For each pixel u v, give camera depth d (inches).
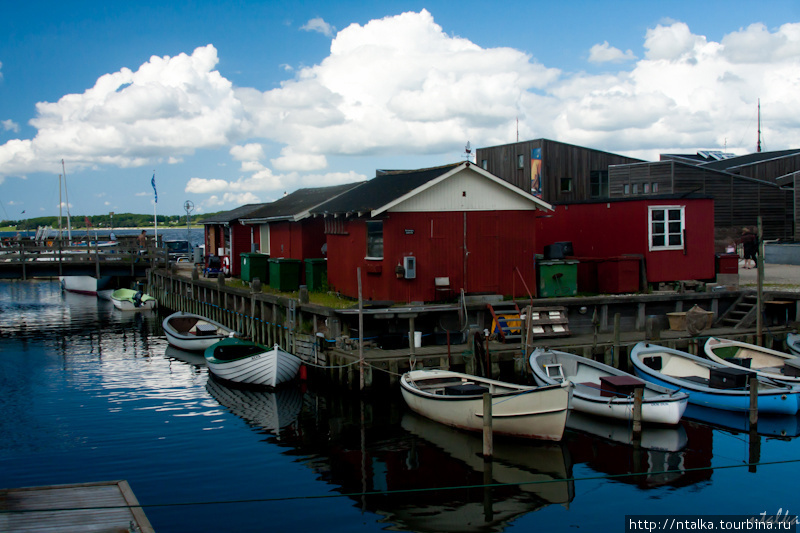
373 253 842.8
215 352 855.1
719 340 756.0
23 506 367.2
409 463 521.3
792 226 1549.0
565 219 1045.2
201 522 417.4
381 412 666.2
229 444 569.3
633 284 896.9
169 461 527.5
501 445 561.3
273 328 902.4
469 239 826.2
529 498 454.9
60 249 1501.0
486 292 828.6
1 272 1427.2
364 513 431.8
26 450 553.0
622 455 535.2
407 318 740.7
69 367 911.7
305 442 573.6
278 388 763.4
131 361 956.6
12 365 925.2
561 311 797.2
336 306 799.1
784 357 711.1
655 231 916.0
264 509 437.1
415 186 813.9
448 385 634.8
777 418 617.3
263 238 1330.0
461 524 418.0
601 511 435.8
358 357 690.8
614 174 1631.4
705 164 1957.4
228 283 1245.1
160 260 1649.9
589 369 669.3
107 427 619.8
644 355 716.7
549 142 1566.2
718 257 954.7
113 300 1653.5
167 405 702.5
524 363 701.3
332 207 924.0
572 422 620.4
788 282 1015.6
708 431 598.5
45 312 1546.5
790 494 461.1
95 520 350.6
